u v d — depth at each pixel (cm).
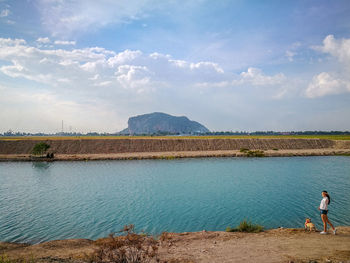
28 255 1498
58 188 3988
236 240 1606
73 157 7844
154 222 2420
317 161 6894
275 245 1398
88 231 2231
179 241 1659
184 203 3041
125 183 4306
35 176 5097
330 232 1655
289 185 3953
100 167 6225
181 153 8681
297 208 2741
